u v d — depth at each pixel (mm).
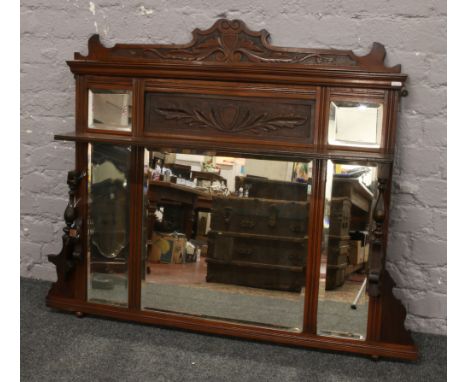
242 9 2166
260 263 2078
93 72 2158
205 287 2133
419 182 2127
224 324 2111
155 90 2119
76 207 2229
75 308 2254
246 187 2061
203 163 2090
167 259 2162
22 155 2498
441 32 2031
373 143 1969
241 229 2080
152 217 2158
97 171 2195
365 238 1976
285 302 2068
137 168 2145
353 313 2014
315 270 2035
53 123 2441
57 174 2479
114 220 2197
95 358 1919
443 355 2049
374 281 1939
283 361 1968
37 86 2430
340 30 2102
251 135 2066
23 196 2529
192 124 2111
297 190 2021
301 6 2119
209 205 2098
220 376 1841
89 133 2188
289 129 2037
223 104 2078
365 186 1961
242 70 2020
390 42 2070
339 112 1985
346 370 1923
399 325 1988
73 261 2260
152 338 2098
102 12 2305
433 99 2070
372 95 1956
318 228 2018
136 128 2145
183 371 1861
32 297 2412
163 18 2240
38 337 2055
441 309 2191
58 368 1838
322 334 2045
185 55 2131
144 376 1815
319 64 2031
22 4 2385
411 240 2166
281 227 2047
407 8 2043
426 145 2102
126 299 2215
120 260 2207
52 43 2383
